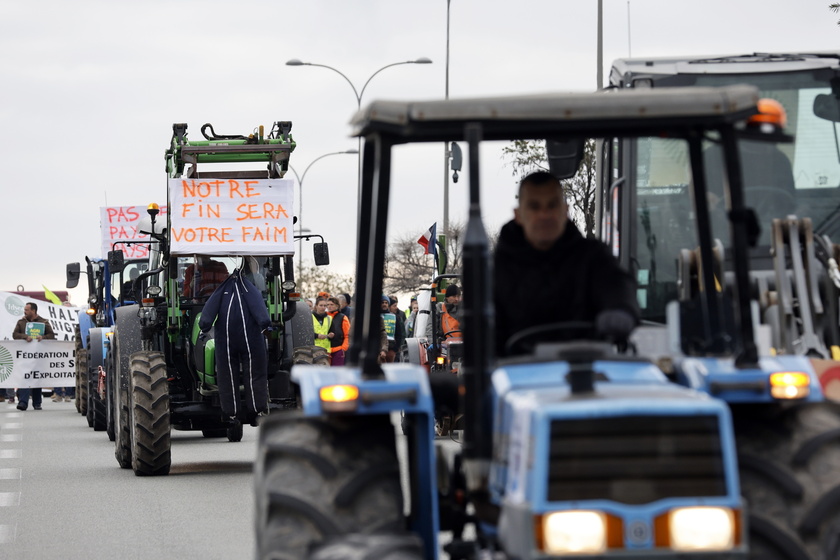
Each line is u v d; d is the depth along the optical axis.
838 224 27.77
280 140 43.78
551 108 13.75
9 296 95.62
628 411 12.43
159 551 26.59
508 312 15.62
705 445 12.46
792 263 23.17
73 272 70.88
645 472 12.39
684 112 13.84
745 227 14.40
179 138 43.78
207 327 39.72
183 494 36.06
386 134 14.62
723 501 12.37
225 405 39.91
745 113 13.96
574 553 12.23
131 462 43.03
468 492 15.34
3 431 63.12
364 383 14.40
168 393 43.09
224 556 25.89
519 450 12.89
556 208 15.42
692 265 17.91
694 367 14.39
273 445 14.48
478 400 13.33
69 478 40.47
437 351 52.00
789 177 28.05
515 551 12.62
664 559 12.23
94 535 28.83
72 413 81.50
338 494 13.96
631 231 27.53
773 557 13.52
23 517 31.78
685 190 27.44
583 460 12.40
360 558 12.63
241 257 43.00
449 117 13.70
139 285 46.06
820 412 14.23
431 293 52.50
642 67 28.84
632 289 15.16
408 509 17.11
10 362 86.81
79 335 76.69
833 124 28.30
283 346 43.44
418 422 14.79
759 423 14.30
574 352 13.07
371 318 14.77
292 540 13.80
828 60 28.53
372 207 15.59
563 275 15.44
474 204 13.34
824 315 23.11
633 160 27.62
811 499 13.55
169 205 42.56
